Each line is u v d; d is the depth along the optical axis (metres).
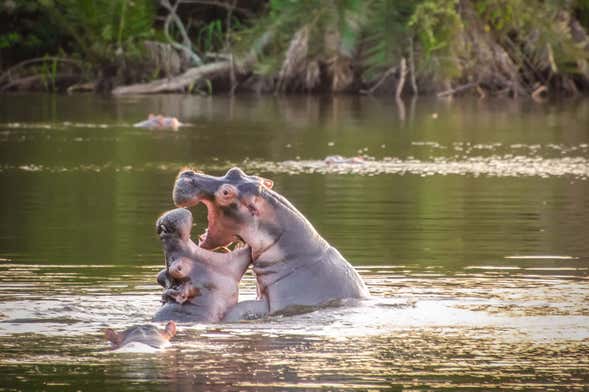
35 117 65.19
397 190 36.19
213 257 19.03
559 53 88.81
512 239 27.27
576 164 43.56
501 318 19.06
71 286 21.58
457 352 17.00
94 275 22.69
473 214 31.31
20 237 27.41
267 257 19.23
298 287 19.22
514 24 88.50
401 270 23.23
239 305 19.03
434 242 26.77
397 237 27.47
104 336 17.73
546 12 88.88
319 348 17.11
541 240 27.12
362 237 27.47
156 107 73.75
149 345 17.09
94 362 16.36
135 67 91.69
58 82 94.38
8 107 73.31
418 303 20.03
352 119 65.38
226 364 16.25
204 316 18.72
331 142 51.78
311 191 35.84
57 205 32.97
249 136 54.34
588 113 70.69
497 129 58.84
